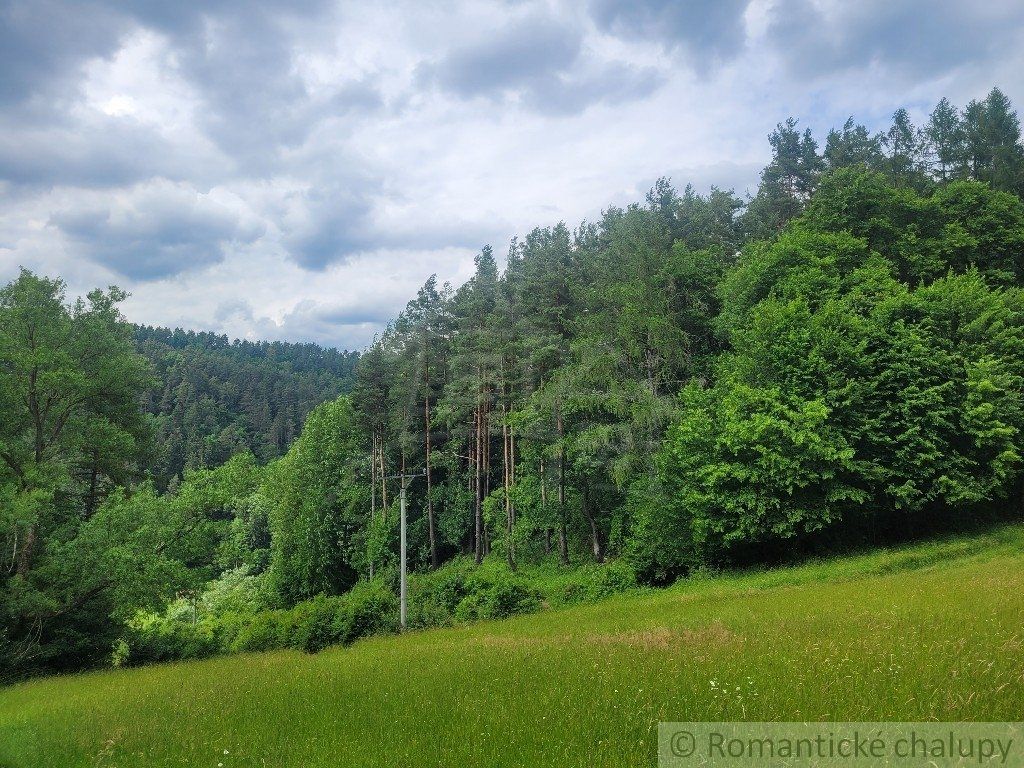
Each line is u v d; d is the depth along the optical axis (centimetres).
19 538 2981
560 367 4862
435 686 1041
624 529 4438
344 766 700
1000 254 4359
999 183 5203
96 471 3503
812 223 4503
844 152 5822
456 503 5950
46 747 926
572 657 1173
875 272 3728
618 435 4053
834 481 3188
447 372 5962
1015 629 991
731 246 5894
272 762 745
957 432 3322
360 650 2295
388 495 6325
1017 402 3359
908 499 3188
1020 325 3641
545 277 5531
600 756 630
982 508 3684
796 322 3431
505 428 5159
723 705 744
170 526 3103
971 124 5741
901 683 746
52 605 2739
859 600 1691
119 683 1884
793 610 1677
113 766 805
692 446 3584
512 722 774
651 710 755
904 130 6197
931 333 3478
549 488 4866
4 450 2958
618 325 4412
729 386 3728
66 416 3209
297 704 1029
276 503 6719
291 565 6062
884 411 3262
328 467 6462
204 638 3456
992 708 650
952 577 2028
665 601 2758
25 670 2758
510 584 3584
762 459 3173
